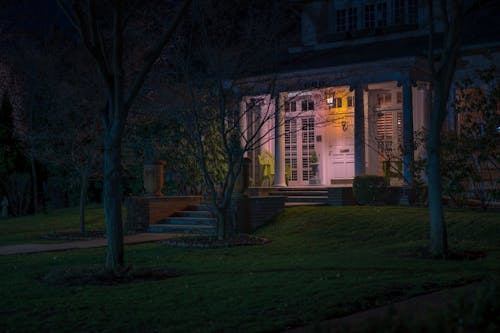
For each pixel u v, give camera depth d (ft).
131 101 34.50
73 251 46.70
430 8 41.60
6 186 95.40
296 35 85.25
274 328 20.15
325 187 72.28
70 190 100.58
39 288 28.84
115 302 24.89
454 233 49.52
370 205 65.82
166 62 58.85
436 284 28.19
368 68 67.72
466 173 58.44
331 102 75.20
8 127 95.04
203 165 52.19
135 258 41.22
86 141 64.59
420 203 64.08
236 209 56.39
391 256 40.52
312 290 26.78
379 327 13.21
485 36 70.08
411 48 73.72
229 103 60.44
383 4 83.35
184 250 45.88
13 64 89.04
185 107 57.00
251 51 57.52
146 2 56.18
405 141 65.62
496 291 16.12
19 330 20.31
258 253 43.62
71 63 73.92
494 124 56.54
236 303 24.36
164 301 24.95
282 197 63.57
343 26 86.43
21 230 65.98
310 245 47.93
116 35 33.58
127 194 91.81
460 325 13.12
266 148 82.23
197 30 57.16
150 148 68.80
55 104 72.59
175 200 67.26
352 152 78.33
